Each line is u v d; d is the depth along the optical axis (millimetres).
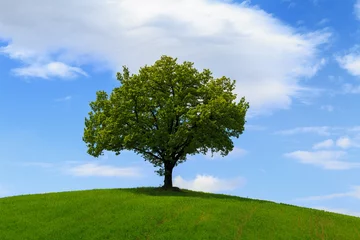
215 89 61844
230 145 60656
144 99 58188
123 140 58031
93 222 43344
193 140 57750
